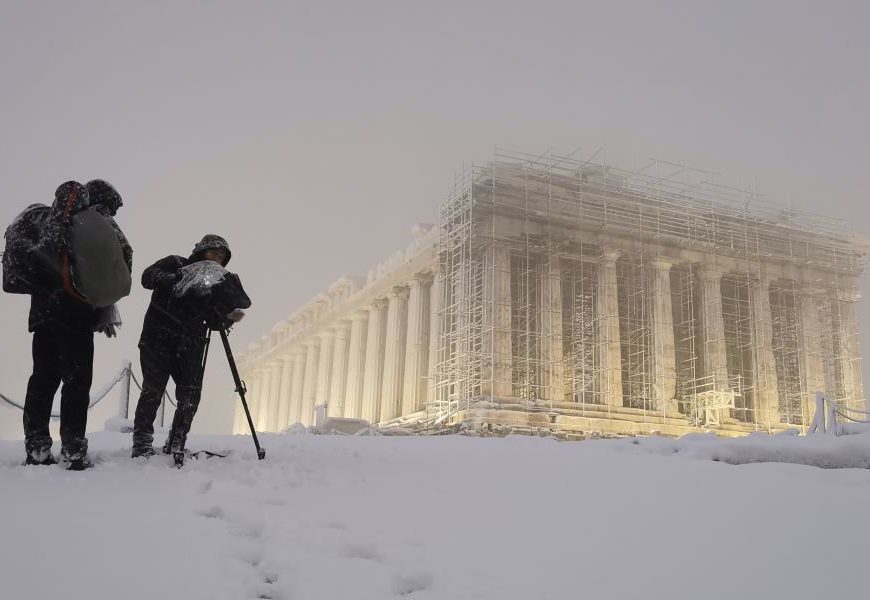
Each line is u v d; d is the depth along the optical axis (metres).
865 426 18.77
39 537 4.02
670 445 12.18
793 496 6.42
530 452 10.17
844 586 4.11
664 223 62.22
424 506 5.75
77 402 6.90
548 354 55.53
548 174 59.53
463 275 55.91
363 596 3.80
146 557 3.93
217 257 8.34
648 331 59.84
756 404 61.09
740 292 67.25
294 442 11.45
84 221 6.95
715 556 4.59
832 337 67.69
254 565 4.24
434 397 57.69
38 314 6.95
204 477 6.25
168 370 7.84
